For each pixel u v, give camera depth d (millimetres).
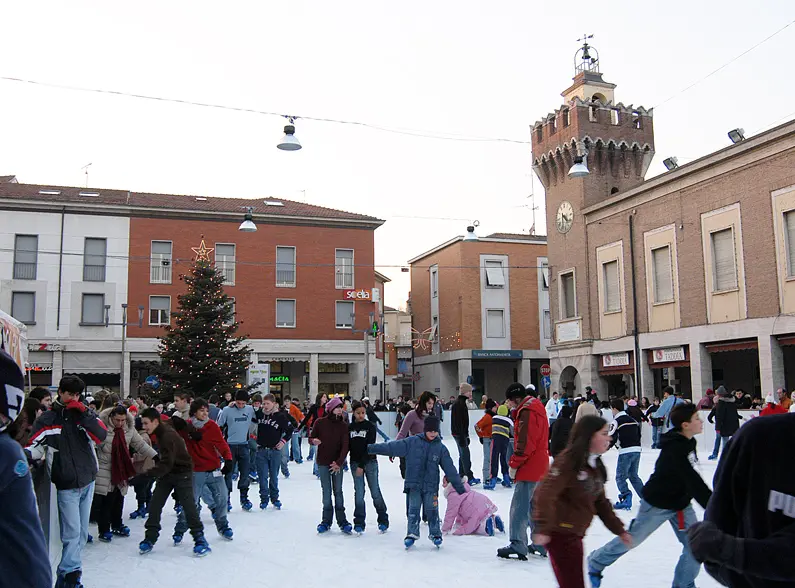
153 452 11289
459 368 54281
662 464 7160
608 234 37688
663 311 33938
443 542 10664
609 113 40094
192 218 47062
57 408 8336
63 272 44562
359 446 11539
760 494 3012
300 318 48531
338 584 8414
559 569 5895
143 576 9023
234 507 14891
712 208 31500
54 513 8125
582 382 38906
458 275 55281
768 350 28609
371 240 50281
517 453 9250
